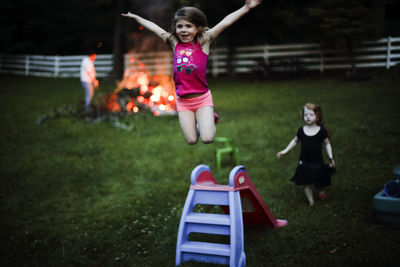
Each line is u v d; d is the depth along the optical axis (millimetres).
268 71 17016
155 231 4414
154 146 8180
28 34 26766
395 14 25141
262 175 5984
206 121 3535
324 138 4633
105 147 8281
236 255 3301
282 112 10164
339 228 4047
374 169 5707
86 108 11359
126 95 11484
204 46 3504
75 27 27891
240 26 18516
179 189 5750
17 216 5008
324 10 15000
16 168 7012
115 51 20375
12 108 12711
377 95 11086
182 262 3490
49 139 9031
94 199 5570
